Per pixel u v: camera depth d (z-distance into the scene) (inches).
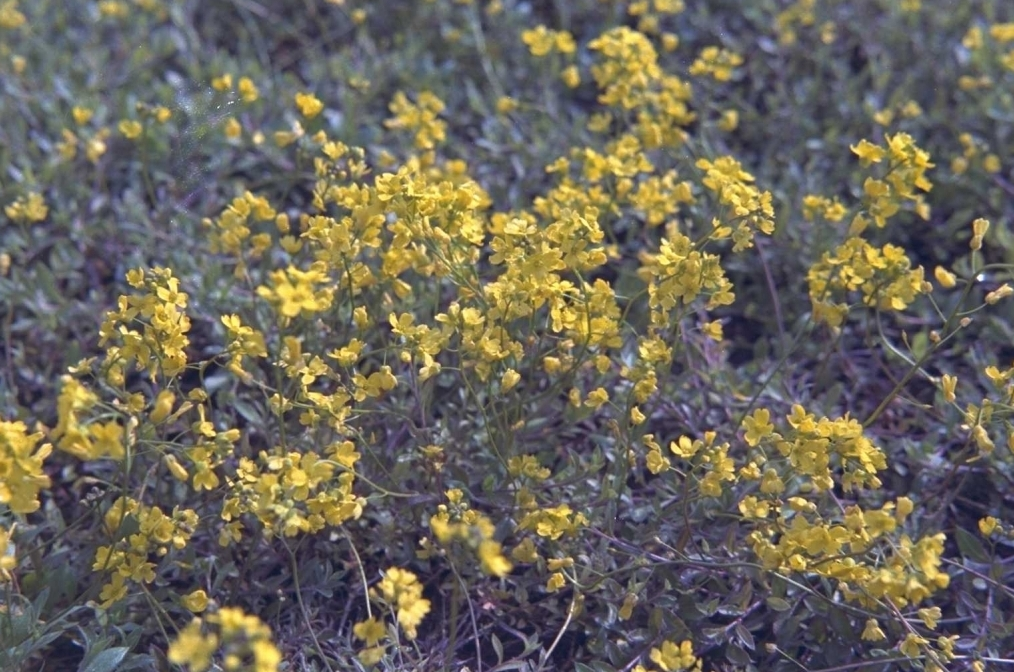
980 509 199.2
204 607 152.6
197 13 320.2
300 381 166.6
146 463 186.9
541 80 287.3
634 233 247.0
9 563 143.3
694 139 272.1
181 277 225.8
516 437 189.0
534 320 192.4
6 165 254.1
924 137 271.0
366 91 270.5
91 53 293.9
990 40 289.0
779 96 280.5
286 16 320.8
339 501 149.9
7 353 215.2
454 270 170.9
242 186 249.6
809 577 179.5
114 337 161.5
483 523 130.3
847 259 177.9
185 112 254.5
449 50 302.8
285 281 139.3
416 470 189.5
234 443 194.7
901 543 144.5
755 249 241.0
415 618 134.0
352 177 200.5
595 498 186.5
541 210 201.3
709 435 160.2
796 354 228.2
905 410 219.0
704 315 231.5
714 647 177.6
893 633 176.1
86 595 166.7
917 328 235.1
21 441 133.2
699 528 184.2
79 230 243.1
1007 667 174.7
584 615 180.9
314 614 178.9
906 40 293.9
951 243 249.9
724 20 310.0
